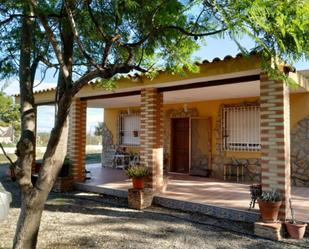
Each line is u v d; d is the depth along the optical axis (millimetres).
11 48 5242
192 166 12320
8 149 24578
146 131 8281
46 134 30547
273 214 5590
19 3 4234
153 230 5898
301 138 9539
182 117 12633
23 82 4438
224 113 11367
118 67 4012
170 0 3777
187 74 6828
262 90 6004
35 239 4172
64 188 9656
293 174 9672
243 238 5473
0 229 5953
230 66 6113
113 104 13727
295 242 5250
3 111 25047
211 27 3859
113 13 4301
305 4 2936
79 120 10500
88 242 5219
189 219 6641
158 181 8227
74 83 4031
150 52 4586
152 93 8203
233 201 7281
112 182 10148
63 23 4363
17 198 8766
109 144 15703
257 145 10578
